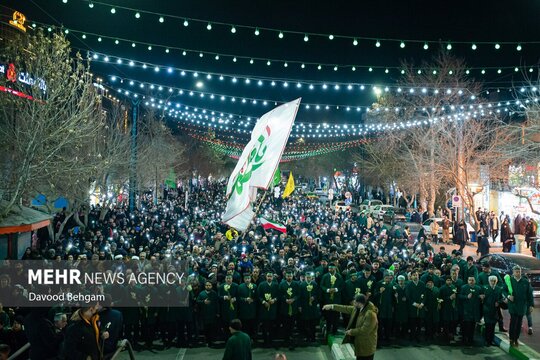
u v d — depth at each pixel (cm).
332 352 1262
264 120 1216
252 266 1569
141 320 1327
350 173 7088
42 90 1838
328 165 7325
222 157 8106
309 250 1930
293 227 2684
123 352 1266
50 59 1778
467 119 3125
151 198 4744
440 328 1451
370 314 917
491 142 3325
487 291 1311
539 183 2698
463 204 3572
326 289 1369
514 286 1249
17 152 1714
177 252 1507
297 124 3734
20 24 2369
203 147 6512
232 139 7650
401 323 1350
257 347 1325
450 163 3294
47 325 788
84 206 2555
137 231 2405
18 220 1844
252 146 1230
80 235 2280
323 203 5878
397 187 4872
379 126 3553
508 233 2833
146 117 4041
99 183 2523
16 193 1600
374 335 914
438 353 1255
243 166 1250
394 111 4191
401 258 1873
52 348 783
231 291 1345
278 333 1409
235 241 2056
